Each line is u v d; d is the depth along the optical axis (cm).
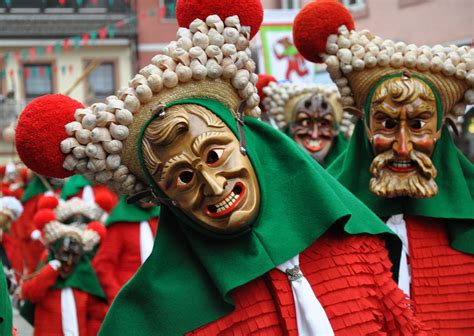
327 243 445
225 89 430
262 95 867
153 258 430
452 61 554
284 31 1147
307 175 434
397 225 572
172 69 420
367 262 450
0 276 454
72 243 796
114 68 2719
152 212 847
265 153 443
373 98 553
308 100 841
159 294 423
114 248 830
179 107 416
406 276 565
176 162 409
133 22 2666
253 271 414
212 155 412
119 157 420
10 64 2672
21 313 811
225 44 427
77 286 794
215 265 420
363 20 1705
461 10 1612
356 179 583
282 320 426
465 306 564
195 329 418
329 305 430
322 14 555
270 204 431
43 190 1112
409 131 548
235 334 421
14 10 2667
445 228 577
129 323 423
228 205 409
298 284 426
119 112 412
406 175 554
